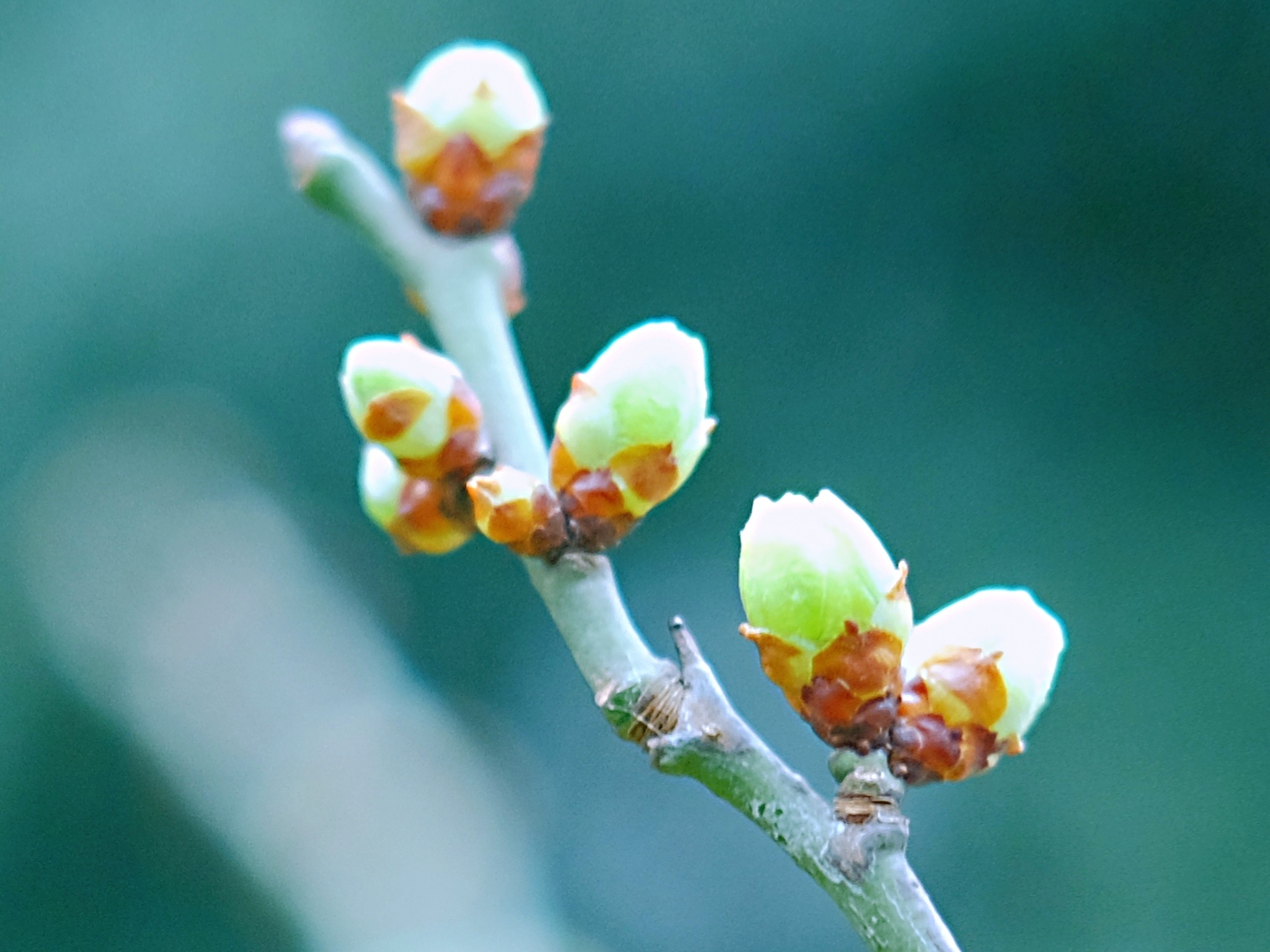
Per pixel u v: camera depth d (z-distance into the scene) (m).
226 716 0.26
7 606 0.40
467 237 0.17
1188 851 0.35
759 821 0.16
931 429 0.42
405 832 0.23
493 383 0.17
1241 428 0.39
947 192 0.43
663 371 0.16
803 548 0.16
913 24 0.43
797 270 0.44
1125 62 0.41
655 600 0.42
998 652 0.16
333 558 0.43
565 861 0.39
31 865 0.40
